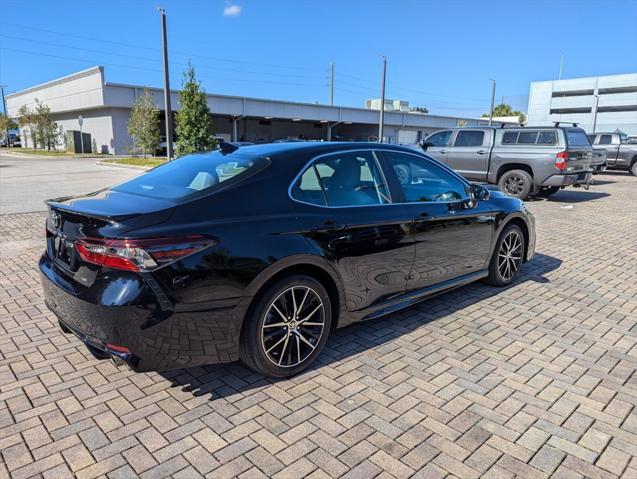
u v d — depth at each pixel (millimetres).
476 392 3203
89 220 2848
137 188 3531
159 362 2797
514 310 4699
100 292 2686
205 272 2801
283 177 3324
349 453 2584
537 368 3543
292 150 3537
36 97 49906
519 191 12336
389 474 2430
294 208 3275
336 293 3551
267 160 3373
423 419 2895
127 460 2510
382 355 3717
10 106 61781
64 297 2920
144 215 2793
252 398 3102
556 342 3988
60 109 43812
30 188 14500
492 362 3625
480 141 12922
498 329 4238
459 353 3766
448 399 3115
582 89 76438
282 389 3215
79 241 2840
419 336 4070
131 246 2645
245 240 2967
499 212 5008
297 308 3295
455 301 4938
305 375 3402
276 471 2441
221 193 3068
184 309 2758
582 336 4117
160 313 2691
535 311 4684
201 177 3398
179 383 3277
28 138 55562
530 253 5707
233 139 43094
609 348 3891
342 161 3707
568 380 3377
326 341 3643
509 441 2699
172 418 2881
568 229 8992
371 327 4254
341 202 3584
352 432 2762
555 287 5434
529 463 2523
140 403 3033
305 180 3426
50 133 44812
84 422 2834
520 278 5750
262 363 3164
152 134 30531
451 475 2428
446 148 13555
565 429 2816
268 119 49844
